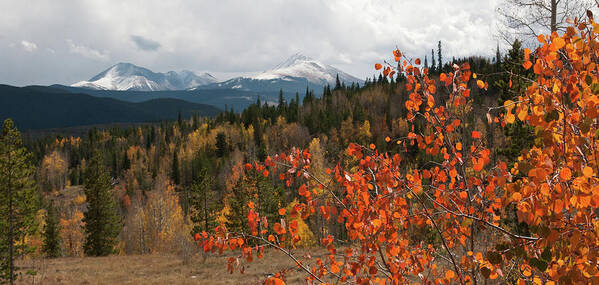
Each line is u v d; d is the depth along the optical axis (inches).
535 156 79.0
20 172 767.1
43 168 4254.4
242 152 3651.6
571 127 77.3
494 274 92.4
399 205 115.3
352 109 4274.1
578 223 70.0
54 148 5659.5
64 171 4360.2
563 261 78.4
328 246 114.0
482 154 104.4
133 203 2655.0
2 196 741.9
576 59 76.6
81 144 5634.8
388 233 107.9
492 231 117.1
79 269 936.3
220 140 4050.2
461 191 113.8
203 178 1632.6
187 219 2261.3
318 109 4564.5
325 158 1931.6
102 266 984.9
